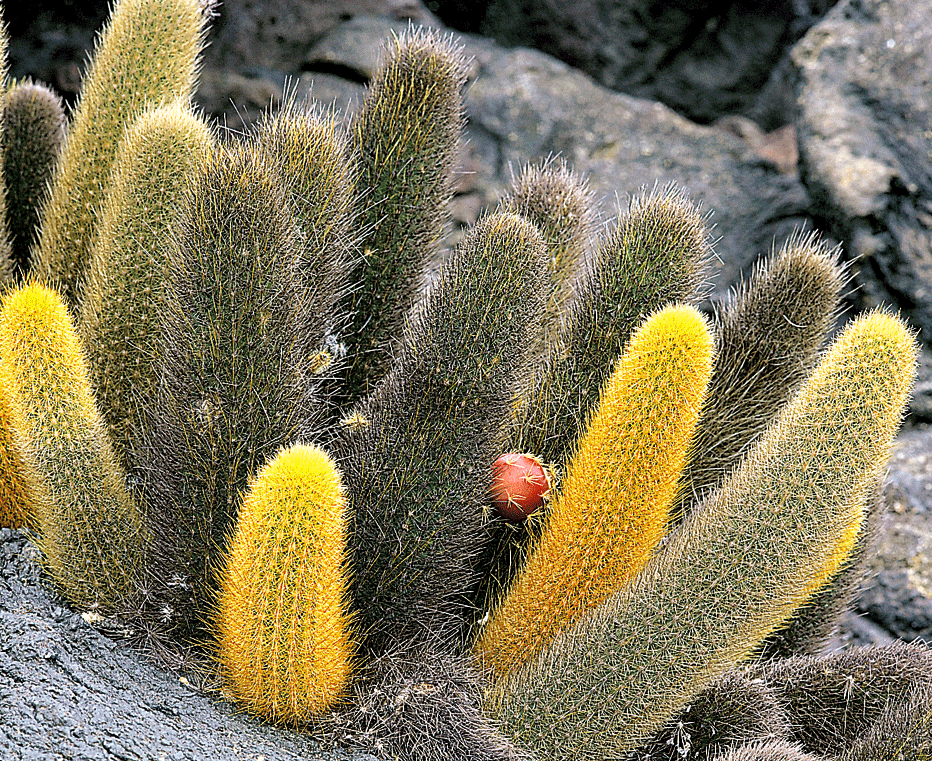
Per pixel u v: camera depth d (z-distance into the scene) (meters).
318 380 1.05
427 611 1.04
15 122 1.19
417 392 1.02
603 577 1.04
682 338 1.00
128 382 1.07
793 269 1.12
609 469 1.02
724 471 1.11
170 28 1.12
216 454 1.00
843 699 1.12
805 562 1.01
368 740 1.01
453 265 1.03
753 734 1.07
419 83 1.10
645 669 1.01
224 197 0.99
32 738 0.96
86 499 1.02
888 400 0.99
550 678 1.02
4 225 1.15
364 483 1.02
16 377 1.00
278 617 0.97
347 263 1.08
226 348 1.00
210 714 1.00
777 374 1.11
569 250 1.13
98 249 1.08
